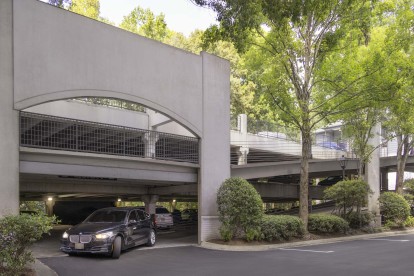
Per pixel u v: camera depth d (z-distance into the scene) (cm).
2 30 1246
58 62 1376
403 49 2370
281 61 1973
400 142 3306
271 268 1178
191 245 1816
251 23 1422
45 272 1059
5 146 1221
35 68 1314
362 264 1262
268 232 1844
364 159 2772
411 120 2759
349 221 2547
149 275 1054
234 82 3794
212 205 1884
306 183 2170
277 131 3319
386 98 2136
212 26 1638
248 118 3284
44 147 1333
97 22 1498
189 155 1844
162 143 1762
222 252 1587
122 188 2298
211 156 1906
